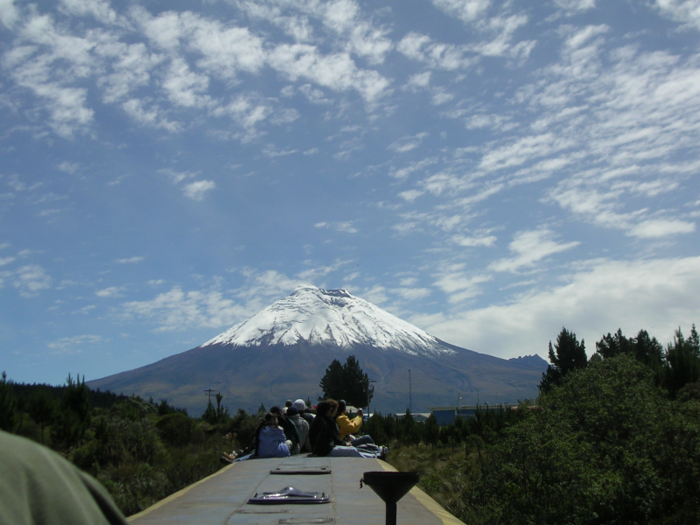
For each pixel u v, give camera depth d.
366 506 5.59
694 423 13.73
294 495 5.90
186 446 27.12
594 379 15.82
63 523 1.18
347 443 11.38
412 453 26.34
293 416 12.25
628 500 12.41
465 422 30.19
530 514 11.74
